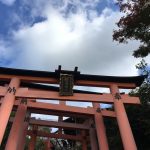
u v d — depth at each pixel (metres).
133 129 13.95
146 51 10.97
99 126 12.95
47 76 11.55
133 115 13.96
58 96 11.09
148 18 10.32
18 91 10.98
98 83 11.88
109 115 13.52
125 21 11.00
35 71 11.29
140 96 11.96
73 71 11.48
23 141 13.75
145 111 12.94
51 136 18.44
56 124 16.17
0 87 11.01
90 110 13.76
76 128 16.20
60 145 26.91
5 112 10.04
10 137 11.40
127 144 9.98
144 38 10.78
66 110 13.38
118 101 11.30
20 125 12.10
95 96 11.38
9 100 10.43
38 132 18.19
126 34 11.35
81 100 11.14
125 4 11.02
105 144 12.34
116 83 12.02
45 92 11.14
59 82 11.42
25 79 11.43
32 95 10.92
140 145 13.94
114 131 16.17
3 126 9.73
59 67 11.31
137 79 11.88
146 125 12.48
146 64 11.62
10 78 11.38
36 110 14.22
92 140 14.95
